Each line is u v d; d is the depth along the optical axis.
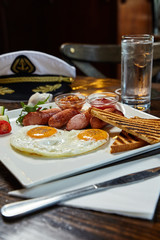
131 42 1.23
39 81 1.78
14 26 4.37
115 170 0.76
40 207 0.63
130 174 0.73
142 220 0.60
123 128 0.90
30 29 4.54
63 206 0.64
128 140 0.87
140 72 1.26
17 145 0.87
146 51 1.24
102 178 0.73
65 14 4.55
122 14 4.50
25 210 0.62
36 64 1.82
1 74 1.82
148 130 0.89
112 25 4.45
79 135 0.91
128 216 0.61
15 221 0.60
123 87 1.33
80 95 1.27
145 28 5.41
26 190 0.68
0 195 0.69
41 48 4.72
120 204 0.62
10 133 1.02
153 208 0.61
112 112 1.08
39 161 0.80
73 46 2.29
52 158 0.81
